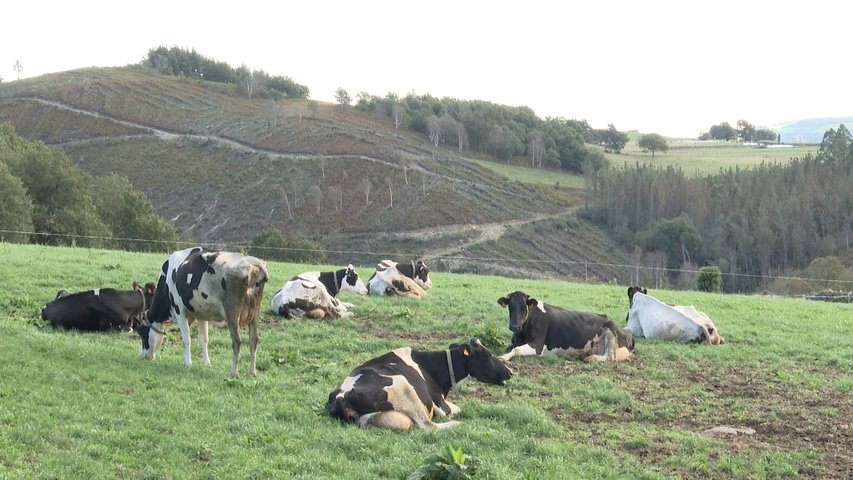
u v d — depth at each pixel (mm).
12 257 26344
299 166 163125
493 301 25297
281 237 75750
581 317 18922
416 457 11008
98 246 56000
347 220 138125
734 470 11516
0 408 11562
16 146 73938
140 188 160250
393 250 123312
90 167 170875
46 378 13250
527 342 18688
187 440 11148
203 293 14734
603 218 133000
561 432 12812
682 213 116312
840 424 14086
